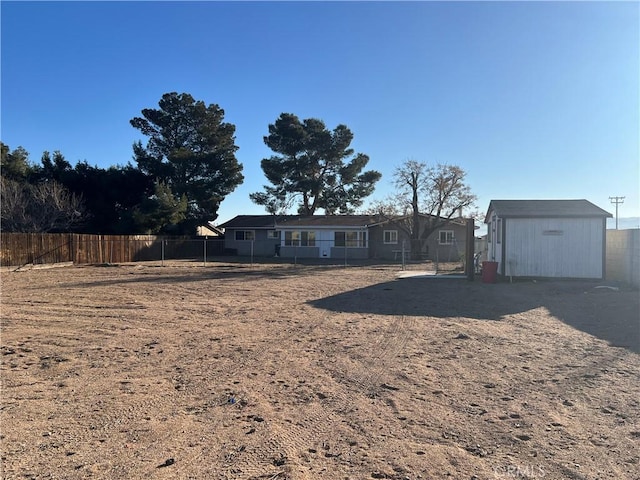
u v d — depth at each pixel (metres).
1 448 4.08
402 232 39.28
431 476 3.56
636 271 15.72
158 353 7.39
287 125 49.69
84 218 36.66
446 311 11.44
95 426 4.55
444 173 35.97
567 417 4.71
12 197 31.44
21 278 19.89
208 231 51.19
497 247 19.48
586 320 10.16
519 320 10.22
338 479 3.52
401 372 6.34
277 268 26.73
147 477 3.57
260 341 8.21
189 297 14.02
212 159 45.47
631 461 3.78
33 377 6.15
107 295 14.44
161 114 45.12
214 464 3.78
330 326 9.55
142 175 42.75
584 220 17.86
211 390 5.62
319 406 5.08
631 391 5.48
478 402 5.16
